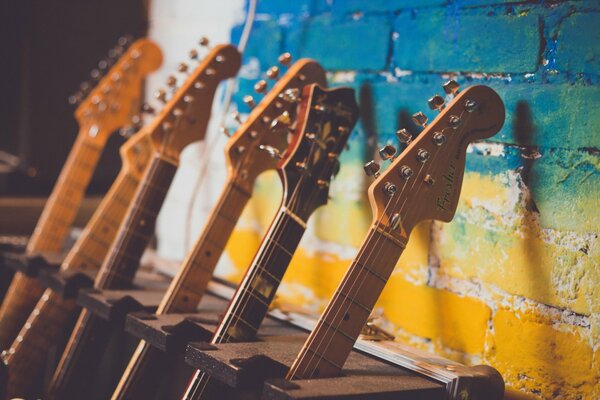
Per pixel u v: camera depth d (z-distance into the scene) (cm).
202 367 123
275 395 110
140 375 149
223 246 151
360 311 123
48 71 232
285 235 137
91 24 233
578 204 123
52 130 235
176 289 149
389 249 123
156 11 225
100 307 151
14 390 181
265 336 138
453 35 141
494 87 135
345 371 124
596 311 121
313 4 171
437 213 126
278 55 179
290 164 137
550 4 127
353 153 160
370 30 157
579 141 123
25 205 228
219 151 198
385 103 154
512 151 132
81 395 167
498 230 134
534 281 129
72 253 175
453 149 125
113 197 178
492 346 135
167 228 219
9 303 193
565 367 124
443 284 143
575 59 124
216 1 200
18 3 229
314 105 139
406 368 126
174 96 164
